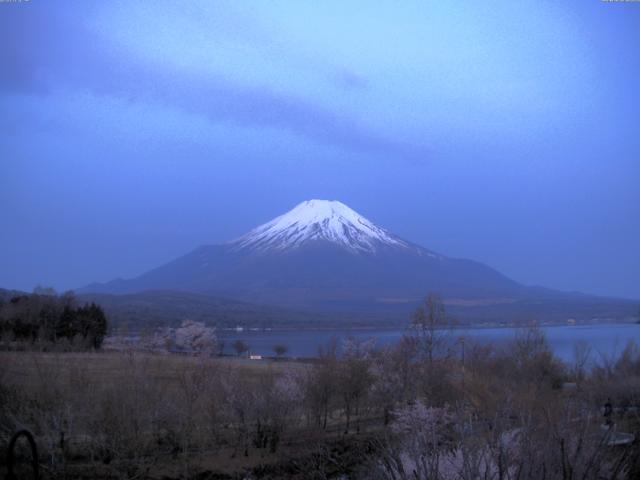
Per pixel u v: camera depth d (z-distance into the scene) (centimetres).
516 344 3275
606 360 3469
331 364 2606
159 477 1770
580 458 879
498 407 1084
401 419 1966
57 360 2402
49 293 6319
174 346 4281
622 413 1606
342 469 1542
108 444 1848
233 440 2097
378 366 2712
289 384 2348
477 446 920
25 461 1747
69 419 1823
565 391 2127
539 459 860
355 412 2789
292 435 2238
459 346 3044
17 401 1828
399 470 902
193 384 2091
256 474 1816
